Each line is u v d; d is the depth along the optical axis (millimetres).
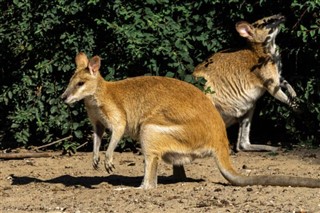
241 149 23344
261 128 25266
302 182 17344
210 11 23328
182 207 16047
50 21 23156
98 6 23172
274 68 22984
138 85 18516
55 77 23672
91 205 16688
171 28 22609
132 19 22891
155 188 18094
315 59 23312
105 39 23688
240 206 15961
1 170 21078
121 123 18531
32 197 17766
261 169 20406
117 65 23328
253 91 23188
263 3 23453
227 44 24062
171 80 18516
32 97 23484
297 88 23547
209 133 17938
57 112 23250
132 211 15898
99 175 20391
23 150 23766
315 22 22766
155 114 18000
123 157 22484
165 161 18078
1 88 24922
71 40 23109
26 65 24688
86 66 18906
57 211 16188
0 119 25188
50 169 21203
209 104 18281
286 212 15344
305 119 23469
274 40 23062
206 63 23406
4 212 16219
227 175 17938
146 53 22516
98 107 18641
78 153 23359
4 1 24266
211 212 15531
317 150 22828
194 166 20938
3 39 23922
